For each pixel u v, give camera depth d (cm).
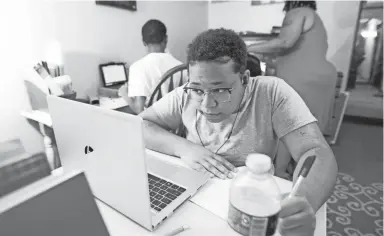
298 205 51
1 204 25
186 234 55
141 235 55
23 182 75
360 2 287
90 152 57
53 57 174
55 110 61
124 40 235
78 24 195
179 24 303
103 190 60
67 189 28
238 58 71
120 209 60
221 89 72
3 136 167
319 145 75
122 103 185
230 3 340
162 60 168
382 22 290
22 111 171
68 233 28
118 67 226
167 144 93
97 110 50
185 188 70
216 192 69
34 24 170
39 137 185
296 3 191
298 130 80
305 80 192
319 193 60
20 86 168
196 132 96
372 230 147
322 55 193
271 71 204
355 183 195
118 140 49
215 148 94
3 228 24
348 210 164
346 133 297
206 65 68
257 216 49
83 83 207
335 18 301
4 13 155
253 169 52
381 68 306
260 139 90
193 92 77
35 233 26
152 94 136
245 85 82
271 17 320
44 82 153
